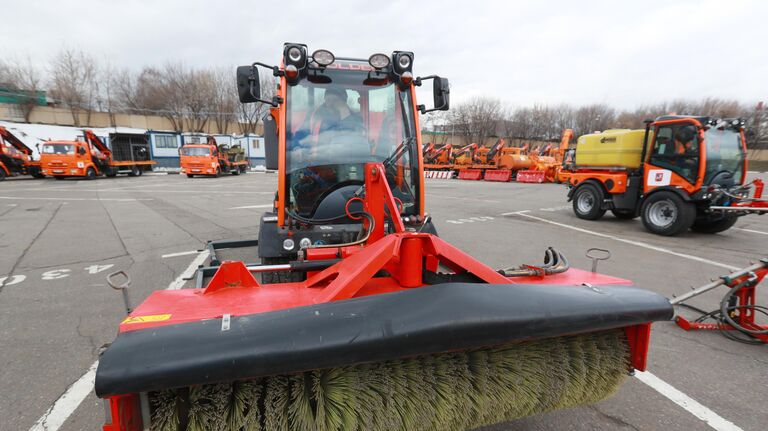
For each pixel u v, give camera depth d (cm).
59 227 834
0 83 3628
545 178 2395
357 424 156
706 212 779
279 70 343
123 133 2695
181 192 1641
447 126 5094
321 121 353
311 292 187
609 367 199
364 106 362
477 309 148
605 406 248
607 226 914
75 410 242
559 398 191
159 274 511
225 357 124
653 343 334
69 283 474
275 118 379
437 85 376
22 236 744
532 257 621
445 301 150
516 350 184
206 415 142
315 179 348
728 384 273
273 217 354
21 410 241
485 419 182
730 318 344
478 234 802
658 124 820
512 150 2631
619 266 573
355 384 158
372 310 146
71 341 329
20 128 2795
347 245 249
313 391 153
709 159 768
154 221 920
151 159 2997
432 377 168
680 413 241
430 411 166
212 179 2553
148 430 137
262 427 148
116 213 1037
